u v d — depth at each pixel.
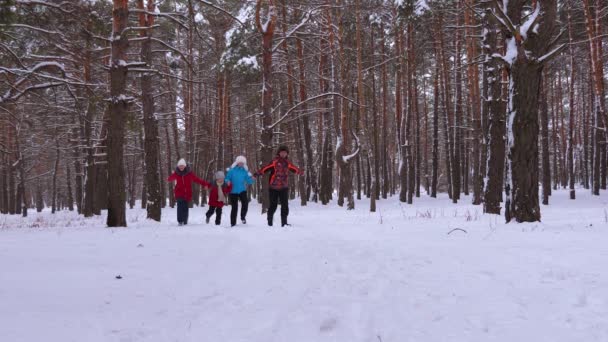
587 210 15.09
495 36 12.69
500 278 3.68
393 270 4.23
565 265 4.00
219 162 26.31
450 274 3.93
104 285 3.81
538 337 2.44
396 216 13.45
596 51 20.08
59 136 28.31
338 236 7.02
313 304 3.23
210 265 4.83
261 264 4.82
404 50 24.56
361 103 18.52
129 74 17.97
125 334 2.63
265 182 16.66
